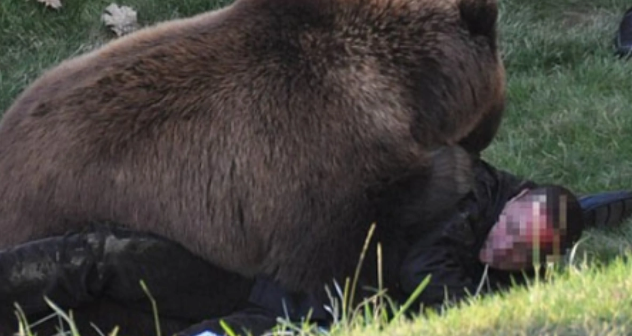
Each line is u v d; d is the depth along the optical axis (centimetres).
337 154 1159
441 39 1208
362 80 1174
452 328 961
